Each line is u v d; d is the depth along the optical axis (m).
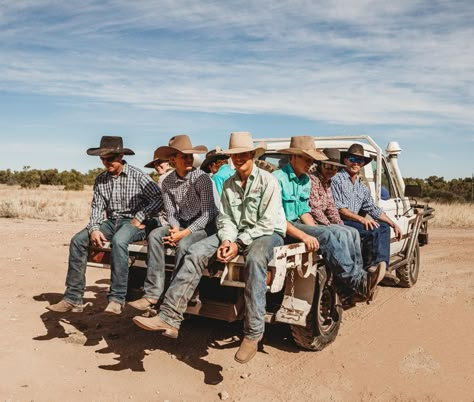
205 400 3.93
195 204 4.98
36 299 6.65
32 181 49.03
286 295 4.73
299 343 5.02
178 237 4.57
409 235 8.25
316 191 5.44
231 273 4.27
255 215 4.42
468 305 6.94
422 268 9.94
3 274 8.01
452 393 4.17
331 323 5.26
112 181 5.35
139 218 5.09
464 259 11.03
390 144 7.94
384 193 7.41
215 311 4.53
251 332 4.04
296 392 4.13
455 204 27.08
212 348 5.06
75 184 46.88
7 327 5.39
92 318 5.90
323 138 7.19
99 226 5.17
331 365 4.73
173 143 4.83
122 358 4.69
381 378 4.45
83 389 4.00
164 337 5.30
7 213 18.73
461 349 5.21
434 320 6.21
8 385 3.99
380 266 5.68
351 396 4.09
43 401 3.77
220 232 4.37
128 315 6.09
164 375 4.35
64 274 8.26
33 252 10.10
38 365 4.41
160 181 6.62
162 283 4.59
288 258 4.37
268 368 4.62
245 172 4.39
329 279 5.10
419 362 4.83
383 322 6.12
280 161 7.07
